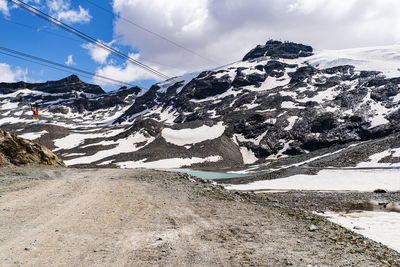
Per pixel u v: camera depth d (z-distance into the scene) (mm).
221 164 150625
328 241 11328
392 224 22844
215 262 8055
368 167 72688
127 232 10758
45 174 30344
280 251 9359
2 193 18031
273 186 67625
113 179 27594
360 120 150625
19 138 42438
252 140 177375
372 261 9312
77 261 7641
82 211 13875
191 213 14758
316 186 64438
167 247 9242
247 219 14109
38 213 13008
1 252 7984
